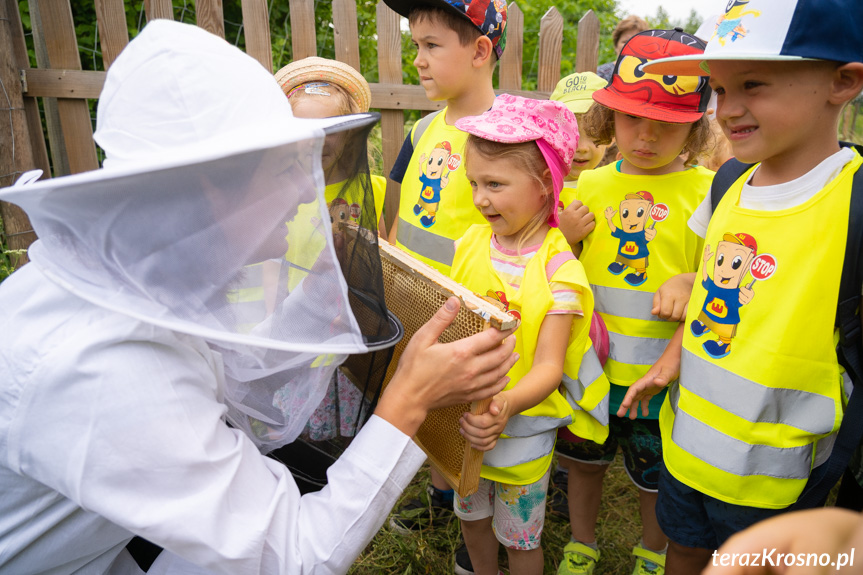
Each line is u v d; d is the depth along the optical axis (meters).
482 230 1.92
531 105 1.67
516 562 1.92
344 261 1.26
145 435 1.01
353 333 1.07
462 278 1.90
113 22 3.50
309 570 1.18
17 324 1.08
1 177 3.57
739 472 1.46
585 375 1.80
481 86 2.36
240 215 0.96
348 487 1.23
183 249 0.96
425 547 2.32
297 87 2.59
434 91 2.32
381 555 2.34
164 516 1.02
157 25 1.03
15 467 1.05
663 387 1.81
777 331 1.38
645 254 1.98
